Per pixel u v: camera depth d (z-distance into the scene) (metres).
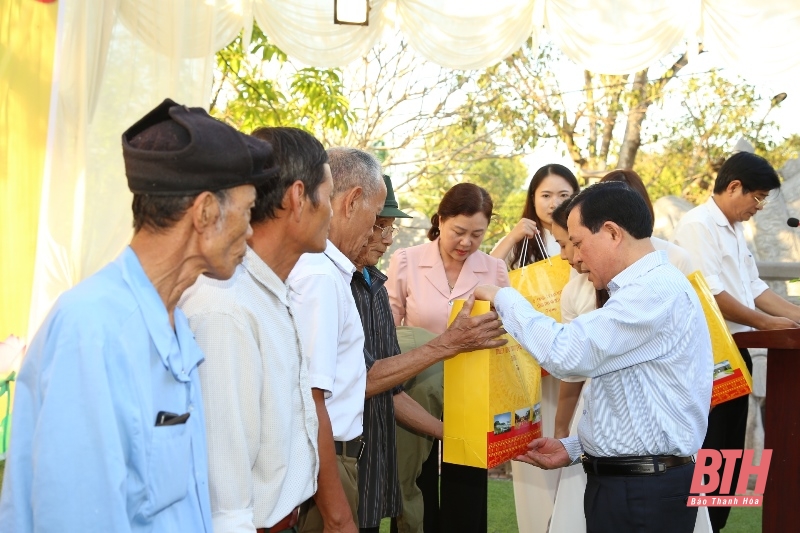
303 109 8.93
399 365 2.48
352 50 5.55
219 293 1.64
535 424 2.80
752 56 5.57
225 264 1.45
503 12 5.62
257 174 1.45
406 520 3.23
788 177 7.42
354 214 2.29
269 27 5.44
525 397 2.71
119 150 4.31
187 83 4.43
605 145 13.49
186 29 4.40
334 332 2.08
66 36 4.16
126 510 1.26
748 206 4.00
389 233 2.83
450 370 2.60
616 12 5.56
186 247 1.41
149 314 1.36
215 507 1.58
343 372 2.21
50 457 1.21
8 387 4.10
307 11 5.46
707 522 2.82
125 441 1.29
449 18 5.60
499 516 4.64
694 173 13.64
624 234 2.32
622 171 3.48
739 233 4.16
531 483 3.65
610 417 2.32
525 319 2.34
